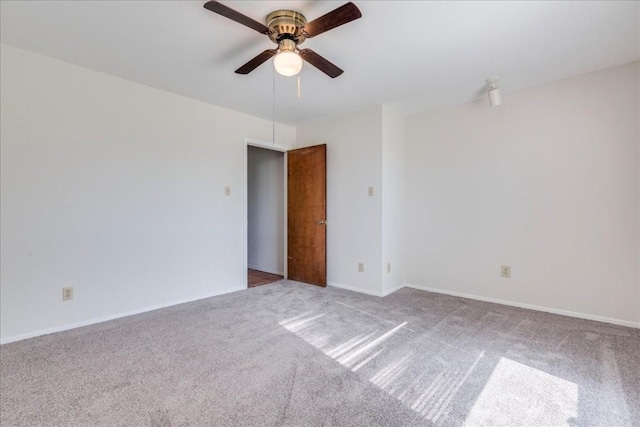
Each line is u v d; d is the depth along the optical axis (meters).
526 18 1.92
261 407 1.56
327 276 4.09
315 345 2.26
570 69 2.66
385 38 2.15
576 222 2.82
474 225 3.42
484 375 1.85
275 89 3.09
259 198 5.11
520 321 2.72
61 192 2.53
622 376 1.83
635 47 2.30
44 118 2.44
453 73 2.72
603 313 2.71
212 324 2.66
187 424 1.44
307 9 1.83
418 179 3.86
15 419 1.45
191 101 3.35
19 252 2.34
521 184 3.11
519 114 3.11
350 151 3.84
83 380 1.79
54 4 1.80
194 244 3.38
